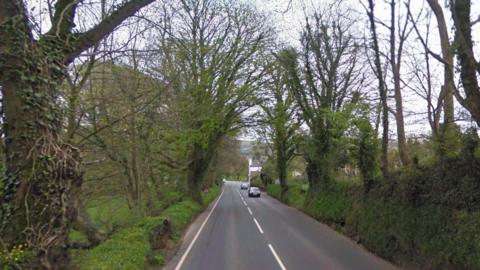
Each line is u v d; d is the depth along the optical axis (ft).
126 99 48.60
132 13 27.94
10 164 21.56
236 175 520.01
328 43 110.63
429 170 46.91
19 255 19.97
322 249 61.36
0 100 22.24
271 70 131.64
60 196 21.89
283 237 73.92
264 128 149.28
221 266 48.47
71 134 38.22
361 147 68.74
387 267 49.01
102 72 44.21
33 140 21.48
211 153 135.85
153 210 76.74
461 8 39.86
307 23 111.34
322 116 101.04
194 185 137.69
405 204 50.98
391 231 53.47
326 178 102.22
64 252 22.30
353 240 70.49
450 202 41.73
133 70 52.37
